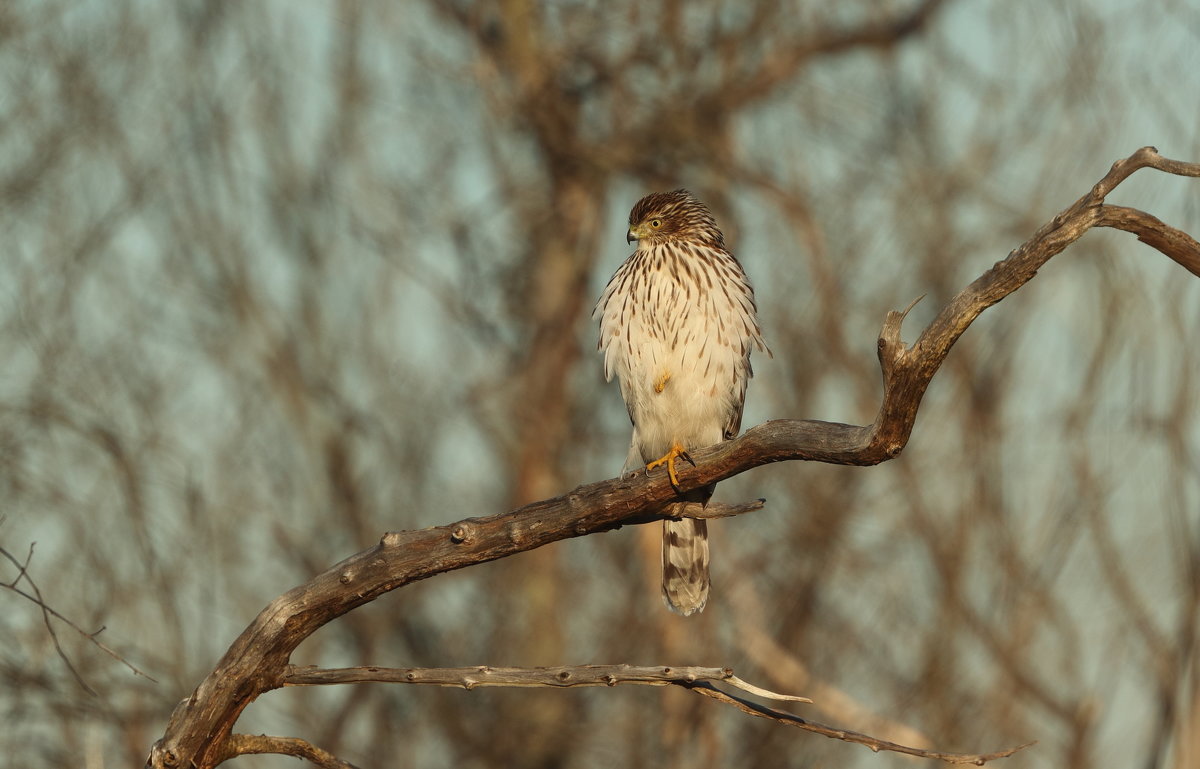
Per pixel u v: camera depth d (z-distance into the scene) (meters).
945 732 14.77
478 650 17.39
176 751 5.90
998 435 15.45
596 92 19.44
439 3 19.09
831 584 15.78
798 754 14.97
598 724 16.44
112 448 13.74
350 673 5.96
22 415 14.02
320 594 6.02
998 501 15.27
